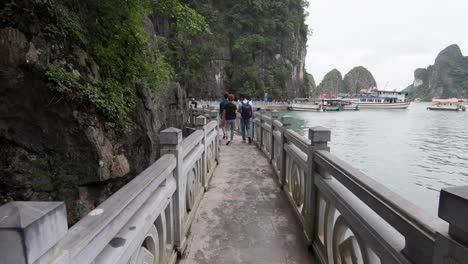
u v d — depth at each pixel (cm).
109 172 529
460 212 80
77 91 475
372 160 1484
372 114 5219
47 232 76
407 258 109
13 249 66
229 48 6369
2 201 441
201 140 391
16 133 450
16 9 422
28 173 454
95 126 503
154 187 174
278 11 7081
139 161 649
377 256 138
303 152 305
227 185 448
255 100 5997
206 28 718
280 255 253
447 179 1153
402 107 7000
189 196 298
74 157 486
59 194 472
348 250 174
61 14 479
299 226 308
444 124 3325
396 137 2286
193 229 301
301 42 7888
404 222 111
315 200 250
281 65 6888
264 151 685
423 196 976
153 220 170
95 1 577
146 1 659
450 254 84
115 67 592
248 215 336
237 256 251
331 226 212
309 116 4616
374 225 139
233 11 6594
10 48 419
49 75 441
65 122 472
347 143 2002
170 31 4519
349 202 169
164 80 786
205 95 5700
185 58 5244
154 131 716
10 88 430
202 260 245
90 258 99
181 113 1229
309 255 253
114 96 549
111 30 607
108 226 114
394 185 1088
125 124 575
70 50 500
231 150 748
